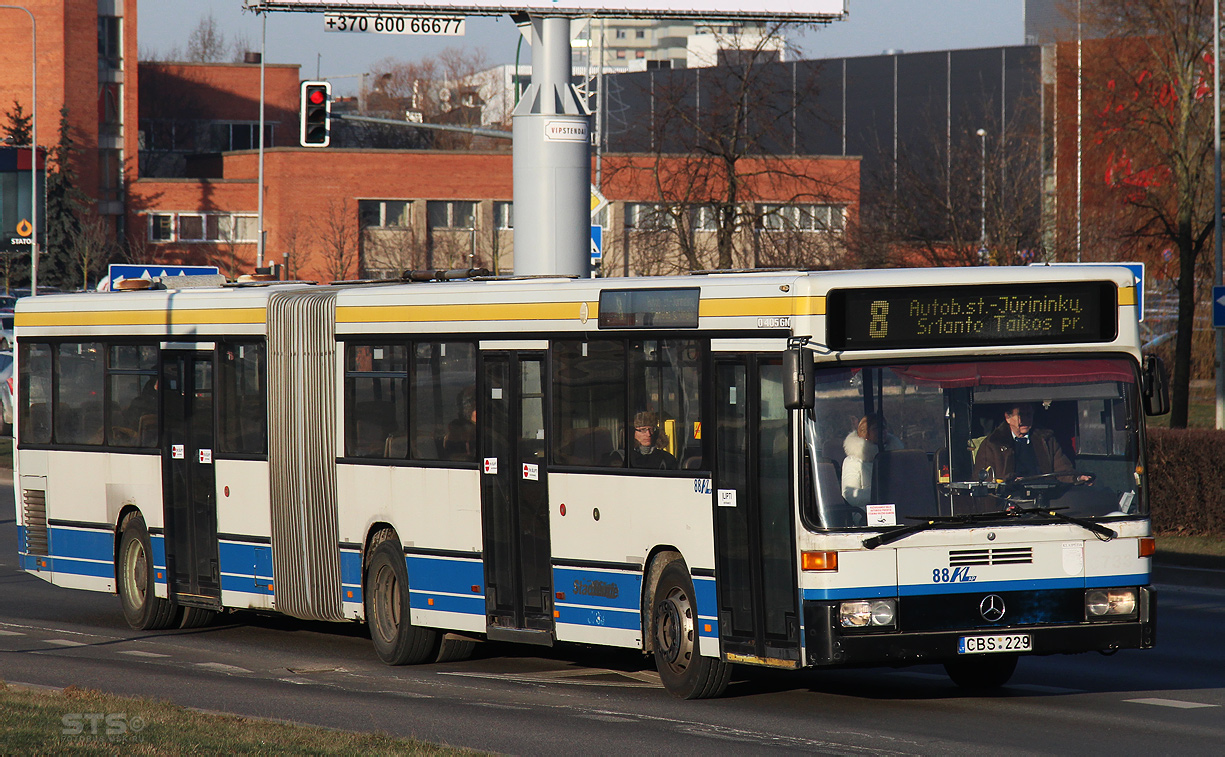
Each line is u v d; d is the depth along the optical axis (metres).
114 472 36.59
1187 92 79.38
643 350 25.81
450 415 29.25
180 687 27.02
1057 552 22.83
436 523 29.39
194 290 34.97
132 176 187.38
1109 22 83.31
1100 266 23.67
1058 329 23.39
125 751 18.67
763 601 23.55
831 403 22.84
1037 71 169.00
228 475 33.81
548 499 27.34
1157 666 28.88
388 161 177.12
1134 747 21.06
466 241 175.88
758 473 23.69
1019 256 88.06
